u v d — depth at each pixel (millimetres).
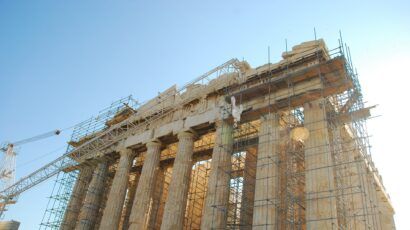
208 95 34656
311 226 22812
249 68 35188
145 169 35250
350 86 26484
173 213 30344
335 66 26516
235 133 34688
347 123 29562
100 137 42906
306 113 27297
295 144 30359
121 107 44312
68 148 48156
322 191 23125
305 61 28453
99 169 41750
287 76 28016
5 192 53625
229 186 28953
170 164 40312
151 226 37562
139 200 33469
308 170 24750
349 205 27766
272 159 26578
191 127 33906
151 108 39875
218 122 31781
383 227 39375
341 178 26891
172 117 37062
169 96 38562
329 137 26984
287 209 27172
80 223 38344
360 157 29422
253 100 30875
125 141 40125
